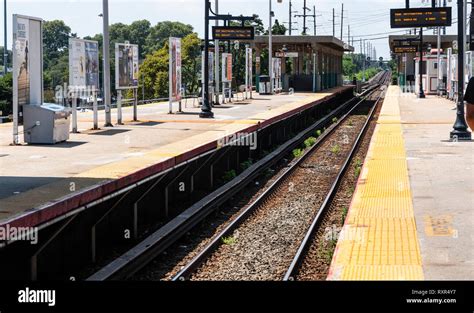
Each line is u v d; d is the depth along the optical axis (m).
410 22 30.50
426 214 11.94
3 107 44.75
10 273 9.49
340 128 37.38
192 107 36.62
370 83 131.25
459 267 8.64
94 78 22.27
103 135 20.56
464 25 23.66
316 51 57.62
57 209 9.58
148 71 62.38
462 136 23.73
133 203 13.17
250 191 18.86
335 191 18.00
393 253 9.33
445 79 57.25
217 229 14.32
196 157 16.59
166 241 12.30
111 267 10.41
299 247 11.87
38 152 16.27
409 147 21.92
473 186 14.77
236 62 69.94
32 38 17.70
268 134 27.17
